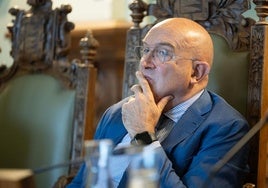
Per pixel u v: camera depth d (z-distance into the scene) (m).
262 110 2.57
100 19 4.28
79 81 3.10
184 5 2.85
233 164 2.27
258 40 2.59
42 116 3.16
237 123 2.38
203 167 2.27
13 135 3.22
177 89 2.44
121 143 2.51
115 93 4.25
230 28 2.72
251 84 2.61
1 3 3.91
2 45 3.91
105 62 4.27
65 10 3.19
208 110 2.44
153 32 2.47
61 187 2.83
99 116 4.26
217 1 2.76
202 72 2.47
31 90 3.23
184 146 2.38
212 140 2.34
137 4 2.98
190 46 2.42
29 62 3.28
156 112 2.37
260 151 2.53
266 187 2.79
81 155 3.03
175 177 2.23
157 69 2.43
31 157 3.15
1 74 3.35
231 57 2.68
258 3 2.60
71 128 3.09
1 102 3.28
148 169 1.21
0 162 3.23
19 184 1.30
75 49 4.25
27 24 3.30
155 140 2.29
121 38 4.21
